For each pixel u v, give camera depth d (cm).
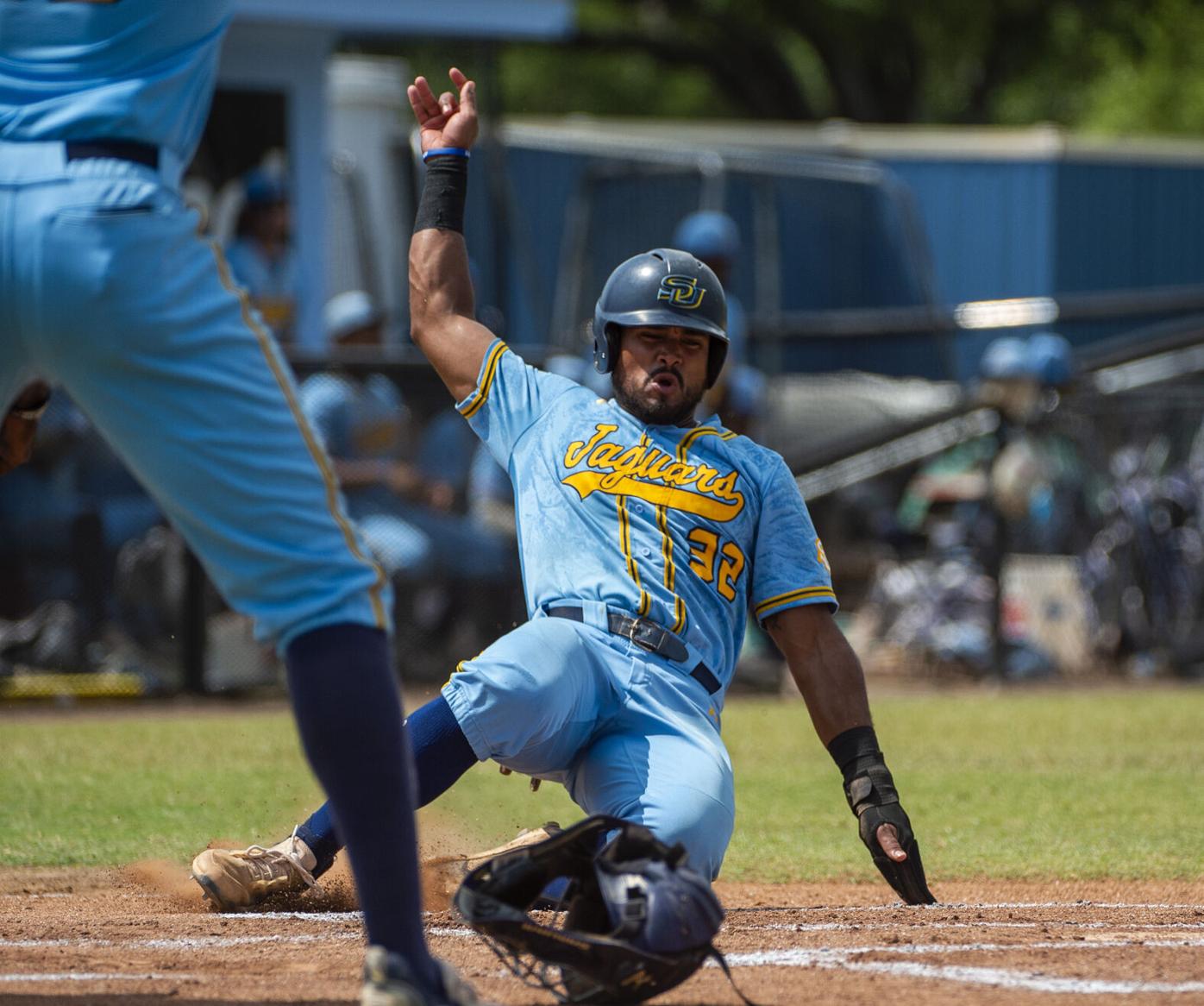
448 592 3425
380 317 3903
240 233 3888
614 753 1238
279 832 1828
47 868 1622
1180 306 4656
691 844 1189
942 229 5634
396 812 861
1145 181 5659
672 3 9962
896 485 4388
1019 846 1780
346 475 3334
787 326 4453
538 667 1234
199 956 1120
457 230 1471
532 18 4119
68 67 857
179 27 871
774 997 989
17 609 3192
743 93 10350
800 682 1352
